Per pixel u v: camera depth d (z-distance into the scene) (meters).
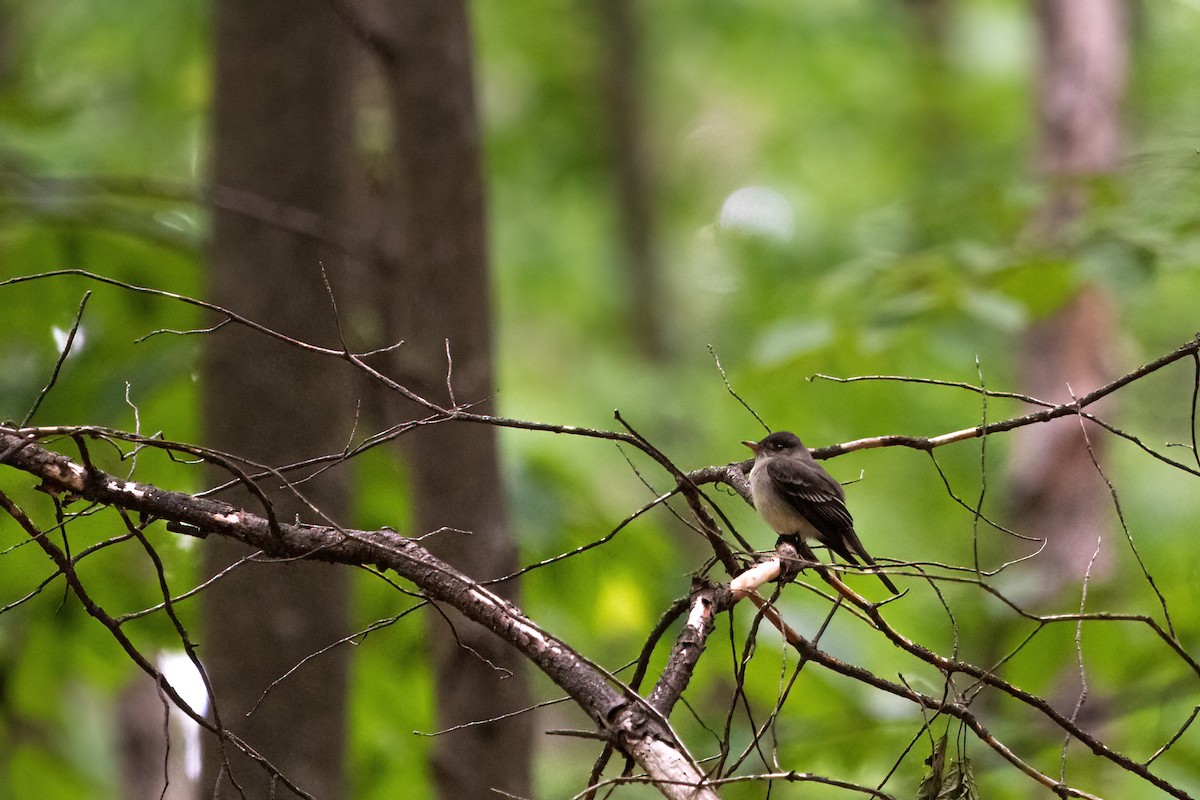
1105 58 16.81
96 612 5.61
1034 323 14.88
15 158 12.07
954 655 6.31
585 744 15.23
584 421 17.97
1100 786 11.72
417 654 11.54
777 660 11.80
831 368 13.61
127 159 17.42
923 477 17.98
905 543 18.12
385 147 10.64
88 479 5.84
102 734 14.39
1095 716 12.00
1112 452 15.96
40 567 10.71
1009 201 13.61
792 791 11.88
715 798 4.96
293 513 8.40
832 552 9.64
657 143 27.22
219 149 8.86
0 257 11.61
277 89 8.76
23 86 16.89
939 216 15.06
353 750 11.76
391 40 8.95
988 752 11.60
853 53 24.69
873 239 15.59
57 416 10.76
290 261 8.64
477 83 9.20
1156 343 19.17
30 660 11.85
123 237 11.73
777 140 25.48
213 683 8.30
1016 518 15.20
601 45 25.17
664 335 24.89
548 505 11.77
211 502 5.98
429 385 9.05
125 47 18.81
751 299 22.50
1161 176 12.48
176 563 10.76
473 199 9.11
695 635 5.89
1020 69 24.47
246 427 8.48
